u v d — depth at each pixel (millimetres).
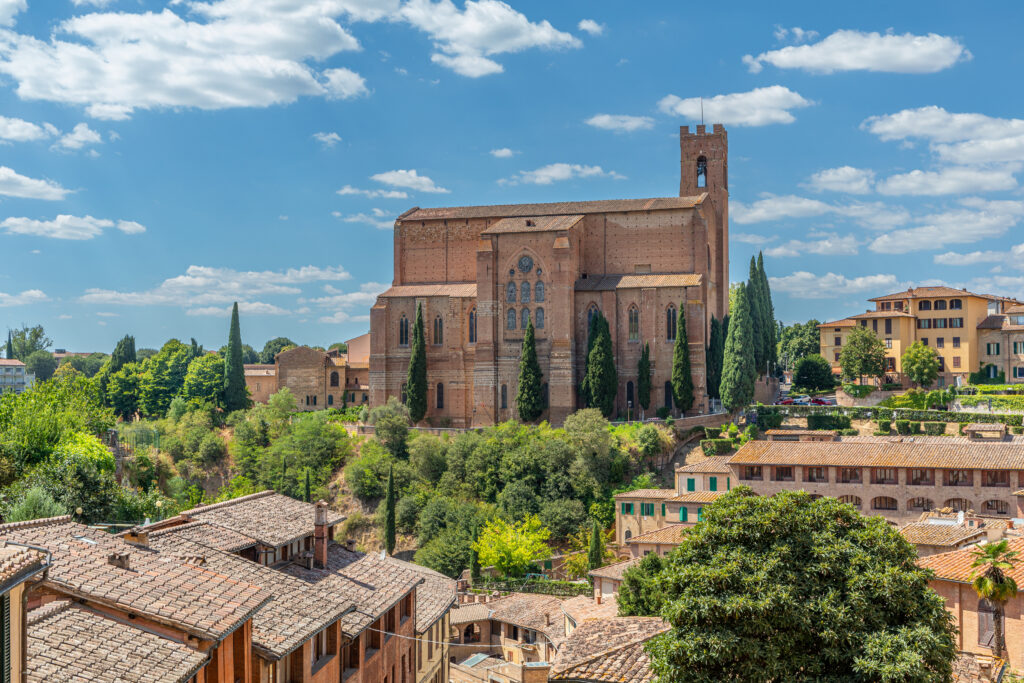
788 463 107125
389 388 167375
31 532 41719
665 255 160250
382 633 54156
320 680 45875
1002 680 48094
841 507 45906
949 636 42938
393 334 168000
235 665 39812
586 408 148875
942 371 184625
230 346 187750
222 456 158125
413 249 173375
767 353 178375
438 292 166000
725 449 138000
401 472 142500
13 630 26406
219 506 55188
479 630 103062
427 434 147125
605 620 66375
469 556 123000
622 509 121625
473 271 170250
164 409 198250
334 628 48156
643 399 152750
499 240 160000
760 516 44562
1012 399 150375
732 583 42781
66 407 108875
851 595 42375
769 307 180250
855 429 143500
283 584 48000
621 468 135500
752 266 176500
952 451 102688
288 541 53344
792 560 43719
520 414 153625
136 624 36562
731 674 42469
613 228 163000
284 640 42125
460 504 134625
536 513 132125
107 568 39344
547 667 51094
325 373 197250
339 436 154000
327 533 59250
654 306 154875
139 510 85625
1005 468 97125
